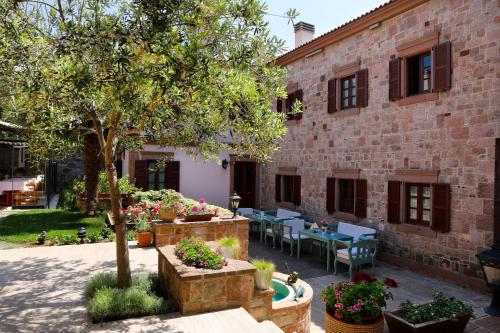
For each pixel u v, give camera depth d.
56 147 8.22
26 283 6.07
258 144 6.03
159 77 4.00
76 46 3.93
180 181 14.25
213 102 5.04
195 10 4.29
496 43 7.45
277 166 14.71
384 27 9.95
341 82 11.62
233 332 4.38
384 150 9.90
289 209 13.88
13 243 9.01
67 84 4.25
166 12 4.02
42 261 7.39
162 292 5.57
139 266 7.12
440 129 8.46
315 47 12.38
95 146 12.85
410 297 7.29
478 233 7.66
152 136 6.81
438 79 8.43
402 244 9.34
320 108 12.34
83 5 5.03
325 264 9.71
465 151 7.94
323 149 12.19
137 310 4.82
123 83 4.05
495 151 7.38
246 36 4.65
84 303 5.24
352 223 10.93
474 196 7.75
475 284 7.66
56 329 4.39
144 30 4.07
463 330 5.52
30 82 4.22
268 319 5.36
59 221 11.91
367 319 4.91
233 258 6.38
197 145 6.98
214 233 8.55
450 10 8.30
